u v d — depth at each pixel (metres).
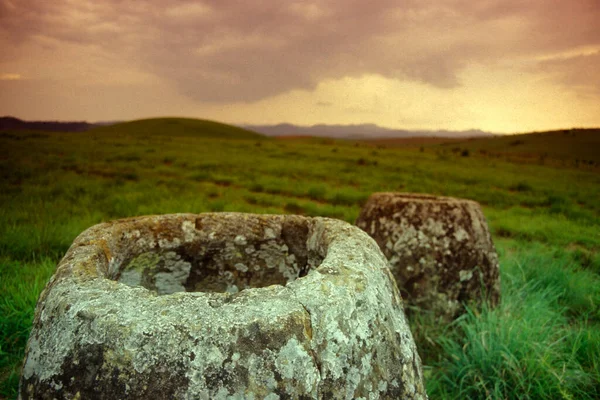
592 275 4.62
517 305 3.62
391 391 1.26
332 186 13.38
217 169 16.27
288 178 14.46
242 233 2.20
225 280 2.26
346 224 1.97
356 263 1.44
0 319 2.89
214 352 1.03
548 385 2.63
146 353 1.03
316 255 2.04
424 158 30.88
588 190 15.15
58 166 13.81
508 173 21.73
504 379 2.73
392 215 3.50
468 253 3.33
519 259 4.84
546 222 7.90
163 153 21.98
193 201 7.83
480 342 2.89
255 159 21.75
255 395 1.02
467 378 2.82
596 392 2.76
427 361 3.07
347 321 1.21
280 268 2.28
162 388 1.00
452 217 3.40
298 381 1.06
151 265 2.08
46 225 4.96
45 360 1.11
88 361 1.05
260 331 1.07
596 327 3.58
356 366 1.18
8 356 2.79
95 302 1.14
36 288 3.25
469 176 18.33
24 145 21.58
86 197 7.52
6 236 4.54
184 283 2.21
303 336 1.11
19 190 8.16
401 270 3.35
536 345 2.84
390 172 18.69
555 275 4.33
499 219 8.21
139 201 7.61
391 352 1.31
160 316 1.08
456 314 3.28
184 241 2.11
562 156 48.72
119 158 18.48
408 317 3.30
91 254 1.51
